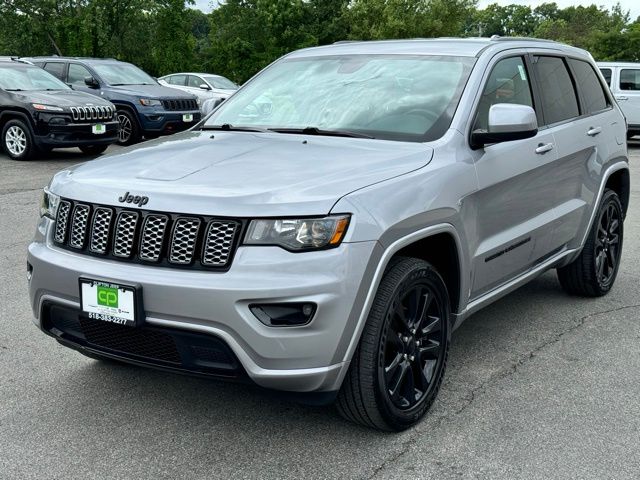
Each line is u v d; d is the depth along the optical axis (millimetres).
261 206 2953
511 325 4906
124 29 45000
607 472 3055
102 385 3898
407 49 4461
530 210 4379
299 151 3582
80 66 16203
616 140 5551
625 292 5719
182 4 42594
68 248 3365
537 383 3959
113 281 3072
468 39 4574
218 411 3609
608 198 5426
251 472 3051
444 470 3062
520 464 3111
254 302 2881
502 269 4152
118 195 3197
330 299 2916
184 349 3041
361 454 3195
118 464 3107
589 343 4582
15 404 3660
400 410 3328
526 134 3738
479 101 3992
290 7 52312
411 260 3350
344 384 3180
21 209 8688
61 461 3125
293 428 3438
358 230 2998
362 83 4238
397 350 3316
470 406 3670
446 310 3609
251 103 4461
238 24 53844
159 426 3449
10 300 5312
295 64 4707
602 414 3592
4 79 13469
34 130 12906
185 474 3031
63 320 3418
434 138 3748
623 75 17875
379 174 3283
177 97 16000
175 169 3359
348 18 53906
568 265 5355
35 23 45656
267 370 2941
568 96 5070
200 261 3000
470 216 3701
